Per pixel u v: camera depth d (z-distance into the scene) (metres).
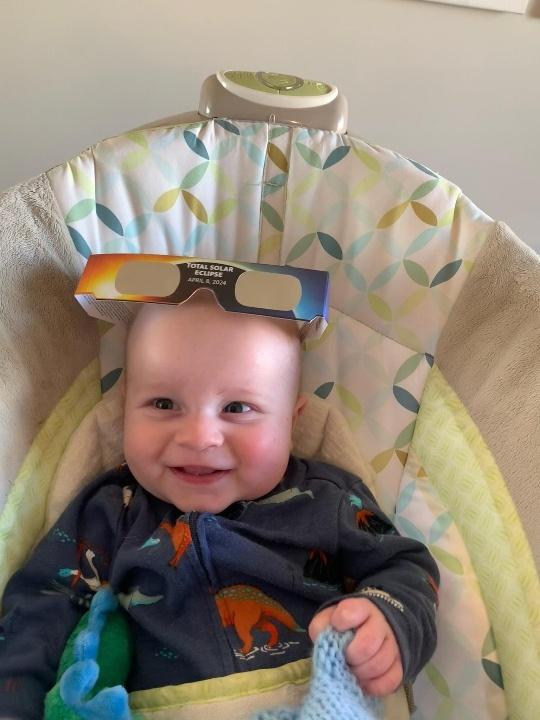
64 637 0.70
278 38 1.05
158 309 0.77
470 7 1.02
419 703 0.75
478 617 0.73
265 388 0.75
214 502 0.74
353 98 1.09
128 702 0.64
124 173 0.80
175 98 1.08
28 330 0.77
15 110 1.08
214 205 0.84
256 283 0.74
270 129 0.82
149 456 0.74
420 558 0.72
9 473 0.73
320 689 0.57
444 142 1.13
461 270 0.80
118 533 0.77
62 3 1.01
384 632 0.60
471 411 0.78
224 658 0.66
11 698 0.62
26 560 0.75
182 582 0.69
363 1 1.02
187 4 1.02
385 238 0.82
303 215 0.84
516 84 1.08
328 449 0.86
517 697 0.69
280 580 0.70
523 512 0.71
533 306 0.73
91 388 0.86
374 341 0.85
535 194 1.18
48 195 0.78
